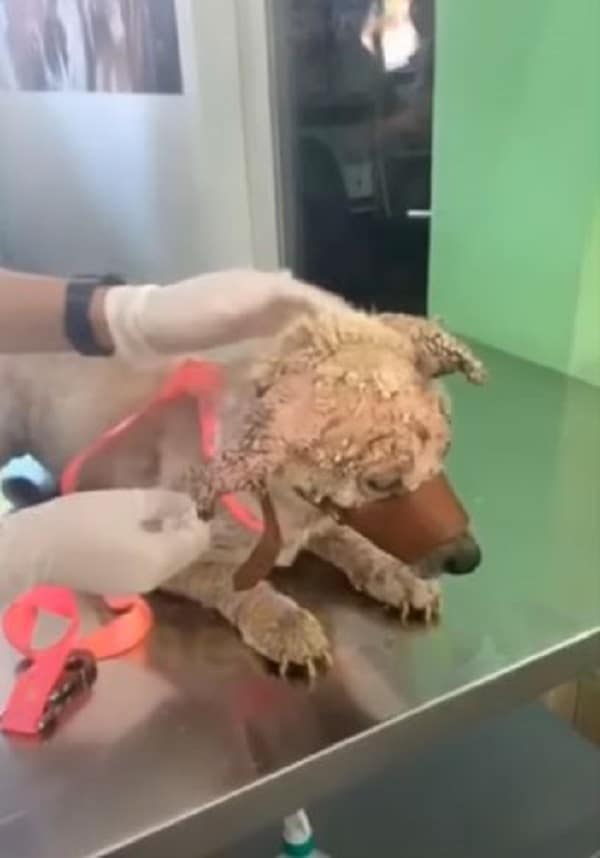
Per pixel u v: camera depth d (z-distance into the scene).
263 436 0.65
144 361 0.80
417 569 0.70
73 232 2.11
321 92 1.55
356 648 0.75
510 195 1.16
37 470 0.87
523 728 1.08
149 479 0.79
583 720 1.23
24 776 0.65
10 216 2.29
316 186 1.60
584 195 1.07
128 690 0.71
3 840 0.60
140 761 0.66
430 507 0.68
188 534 0.71
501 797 1.00
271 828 0.90
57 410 0.84
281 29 1.63
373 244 1.47
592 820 0.98
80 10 1.89
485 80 1.14
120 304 0.78
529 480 0.97
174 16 1.70
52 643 0.74
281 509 0.72
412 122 1.38
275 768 0.65
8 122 2.18
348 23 1.48
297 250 1.68
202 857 0.66
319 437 0.65
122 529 0.69
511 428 1.06
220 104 1.71
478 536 0.89
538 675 0.74
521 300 1.18
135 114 1.85
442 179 1.24
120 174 1.94
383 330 0.70
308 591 0.80
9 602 0.71
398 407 0.66
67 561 0.68
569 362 1.15
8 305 0.80
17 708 0.69
